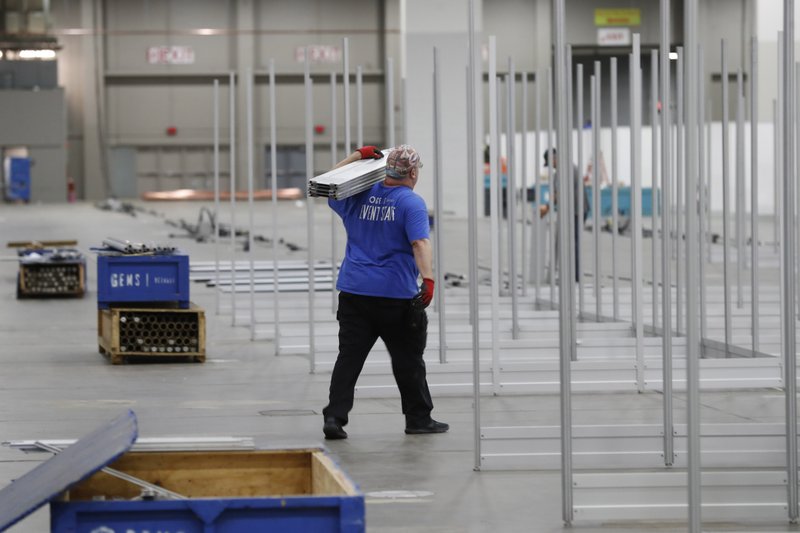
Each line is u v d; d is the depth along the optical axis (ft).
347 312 33.81
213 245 115.34
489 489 28.25
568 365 25.20
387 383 40.96
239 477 20.04
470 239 35.12
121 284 49.60
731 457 30.12
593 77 57.88
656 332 50.06
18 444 20.53
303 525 16.30
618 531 24.88
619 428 30.22
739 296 60.08
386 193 33.12
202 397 41.24
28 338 57.57
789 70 26.05
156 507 16.10
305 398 40.88
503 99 154.40
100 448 16.96
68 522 15.99
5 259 90.58
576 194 71.41
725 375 41.75
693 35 20.43
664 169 33.17
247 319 61.87
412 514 25.91
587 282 83.61
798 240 54.60
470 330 48.91
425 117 131.44
